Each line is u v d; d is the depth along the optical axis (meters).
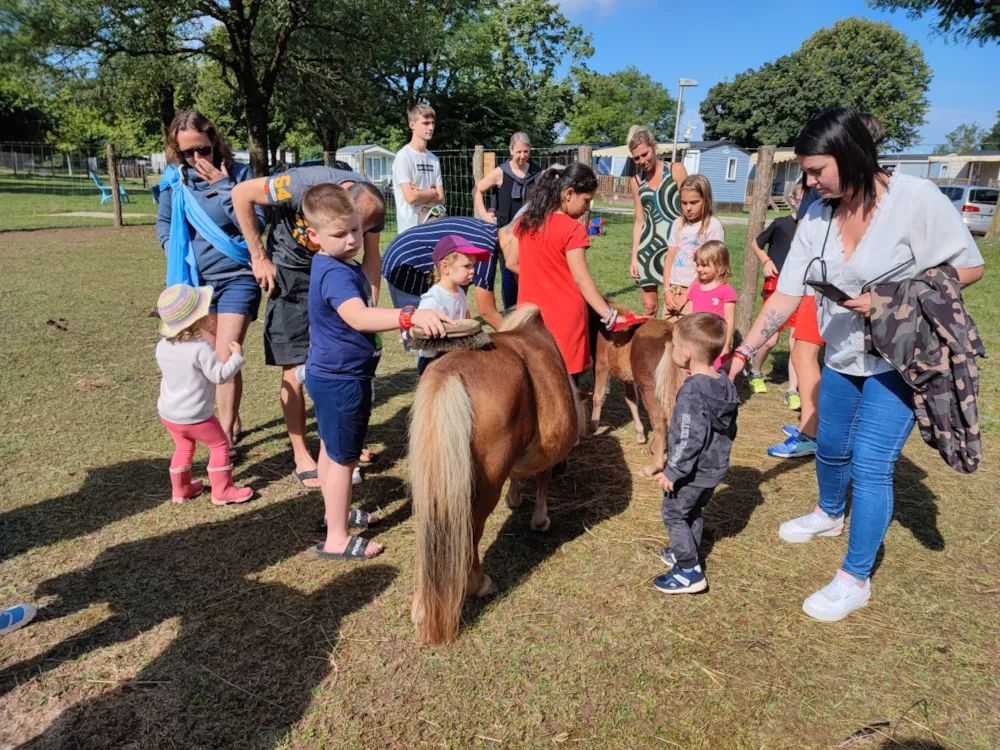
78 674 2.49
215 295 3.96
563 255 3.88
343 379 2.98
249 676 2.51
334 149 29.33
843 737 2.29
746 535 3.58
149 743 2.21
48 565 3.15
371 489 4.05
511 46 39.22
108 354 6.36
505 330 3.27
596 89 69.69
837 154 2.47
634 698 2.44
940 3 16.06
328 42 21.00
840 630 2.83
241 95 23.81
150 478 4.04
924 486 4.14
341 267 2.88
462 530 2.46
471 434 2.50
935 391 2.51
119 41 18.78
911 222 2.54
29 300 8.37
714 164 37.28
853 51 54.62
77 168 47.41
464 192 16.50
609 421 5.27
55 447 4.39
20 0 16.58
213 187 3.80
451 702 2.41
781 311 3.00
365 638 2.72
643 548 3.44
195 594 2.96
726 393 2.90
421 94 28.86
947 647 2.72
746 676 2.56
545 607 2.95
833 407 3.13
